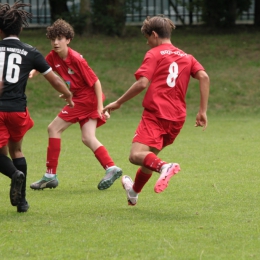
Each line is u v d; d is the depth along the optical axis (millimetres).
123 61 60812
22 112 17750
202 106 18125
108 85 56156
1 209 19328
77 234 16031
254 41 66625
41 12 81625
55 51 23250
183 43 66000
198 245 14953
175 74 17875
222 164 28234
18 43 17875
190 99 53906
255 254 14258
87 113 23766
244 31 71500
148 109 17875
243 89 55406
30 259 13992
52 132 23469
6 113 17469
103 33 69500
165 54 17953
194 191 22000
